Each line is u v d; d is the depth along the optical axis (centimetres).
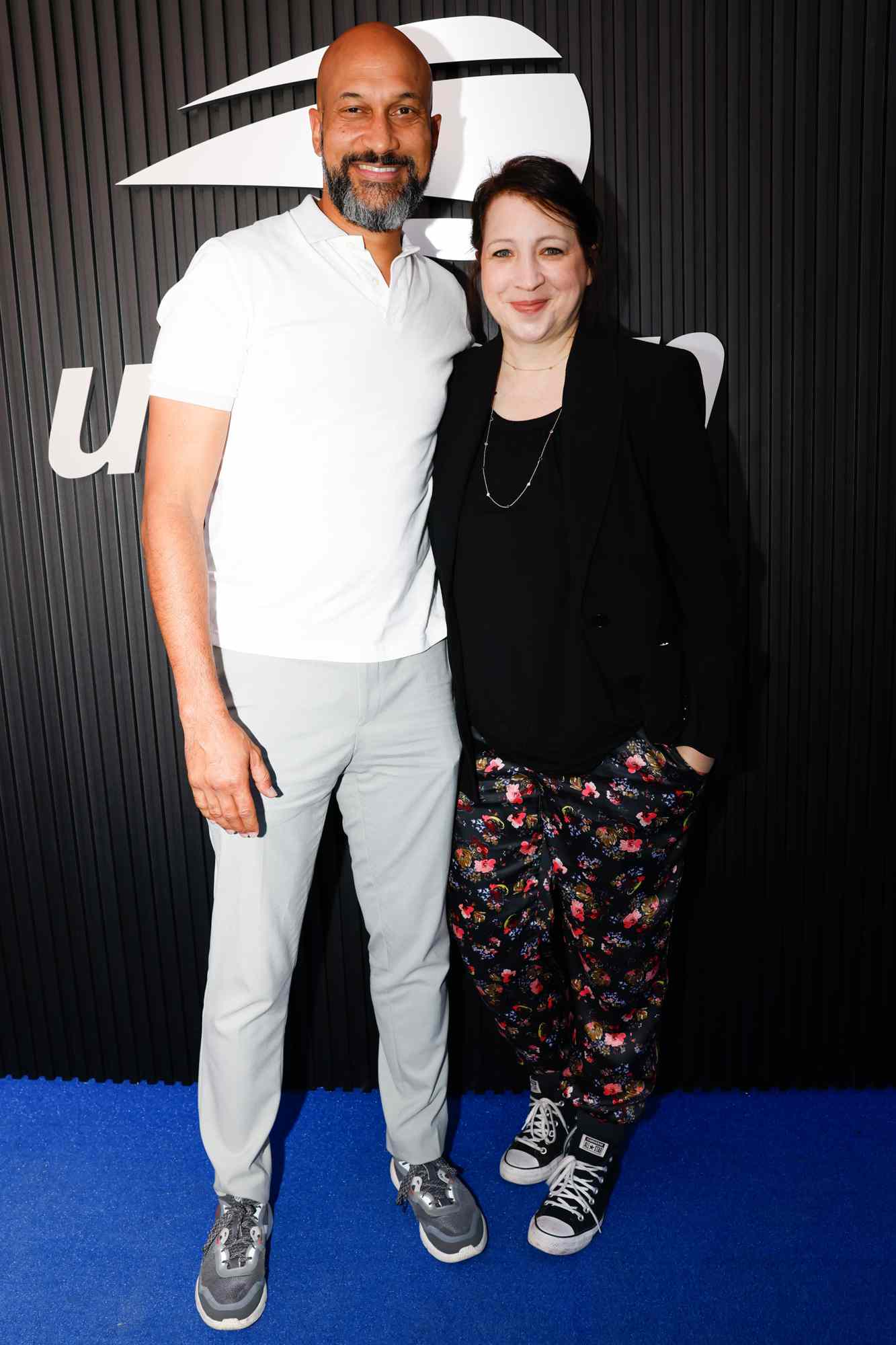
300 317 168
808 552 223
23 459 222
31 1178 215
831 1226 199
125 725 232
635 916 192
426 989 201
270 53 208
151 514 167
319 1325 181
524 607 178
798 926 237
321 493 173
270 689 178
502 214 171
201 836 236
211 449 170
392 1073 205
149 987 243
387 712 185
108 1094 243
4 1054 249
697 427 175
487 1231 200
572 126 208
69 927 242
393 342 174
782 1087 243
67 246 215
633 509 175
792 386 217
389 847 194
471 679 186
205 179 211
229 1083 188
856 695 228
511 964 204
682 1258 192
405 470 177
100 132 211
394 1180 212
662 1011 239
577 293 176
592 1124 204
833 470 220
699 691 178
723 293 214
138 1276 191
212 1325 180
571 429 174
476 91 207
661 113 209
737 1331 176
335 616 177
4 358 219
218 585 181
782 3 204
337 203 174
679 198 211
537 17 206
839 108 208
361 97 168
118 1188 212
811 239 212
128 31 208
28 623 229
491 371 182
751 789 231
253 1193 192
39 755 234
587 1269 191
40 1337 178
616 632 177
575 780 184
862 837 233
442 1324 180
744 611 225
